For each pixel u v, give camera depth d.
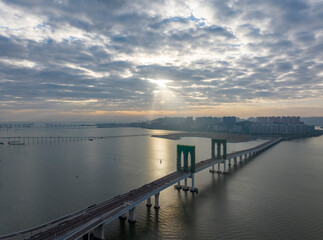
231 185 151.50
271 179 167.25
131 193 107.81
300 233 88.62
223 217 102.19
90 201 119.31
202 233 88.69
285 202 120.00
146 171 186.38
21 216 101.50
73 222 79.31
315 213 106.25
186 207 113.38
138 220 99.19
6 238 69.50
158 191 112.25
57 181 156.12
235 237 86.06
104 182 154.00
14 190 136.62
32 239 67.94
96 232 82.50
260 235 87.19
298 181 161.12
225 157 191.62
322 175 179.12
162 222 97.44
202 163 178.12
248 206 114.69
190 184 154.88
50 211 106.81
